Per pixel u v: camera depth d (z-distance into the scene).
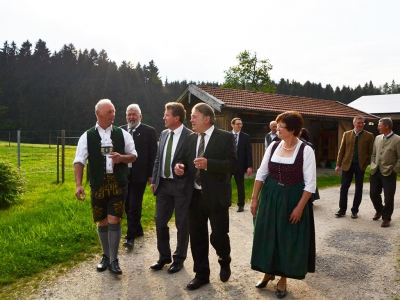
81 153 3.86
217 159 3.50
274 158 3.41
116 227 3.98
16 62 87.94
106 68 82.69
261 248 3.35
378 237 5.33
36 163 17.00
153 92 82.75
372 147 6.46
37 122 73.31
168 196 4.15
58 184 10.38
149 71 91.56
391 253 4.59
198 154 3.58
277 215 3.28
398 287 3.57
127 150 4.08
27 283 3.72
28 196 8.57
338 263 4.25
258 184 3.54
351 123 16.64
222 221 3.57
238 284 3.69
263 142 14.12
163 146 4.20
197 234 3.62
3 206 7.47
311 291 3.52
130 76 81.75
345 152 6.65
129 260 4.41
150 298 3.39
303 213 3.27
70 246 4.72
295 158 3.29
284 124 3.32
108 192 3.92
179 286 3.65
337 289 3.55
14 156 20.67
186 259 4.45
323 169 15.94
